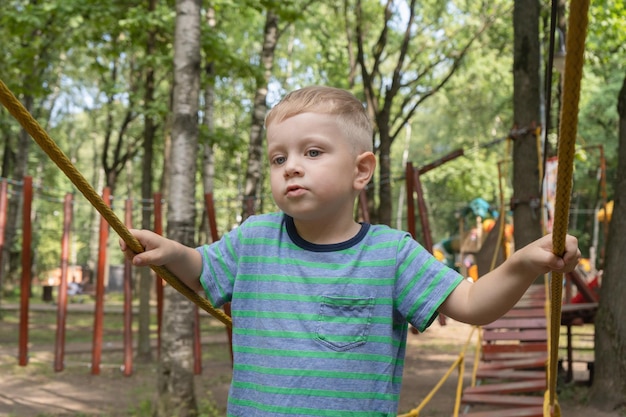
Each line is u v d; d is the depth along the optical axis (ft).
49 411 35.55
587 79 99.66
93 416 34.32
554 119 74.49
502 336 35.53
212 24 61.46
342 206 7.03
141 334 51.62
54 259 170.71
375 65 71.51
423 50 85.05
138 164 145.89
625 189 35.55
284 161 6.91
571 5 3.61
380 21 88.38
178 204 31.45
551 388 9.98
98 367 40.32
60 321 39.50
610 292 35.42
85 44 50.37
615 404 34.17
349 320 6.75
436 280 6.75
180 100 31.78
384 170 68.18
